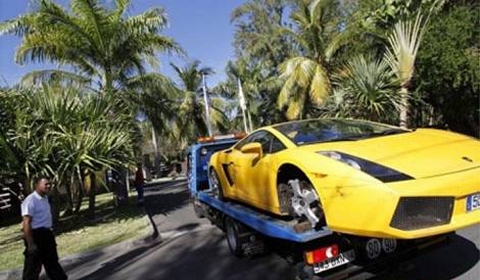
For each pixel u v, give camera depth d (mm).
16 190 12562
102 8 15406
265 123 39219
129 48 16391
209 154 10547
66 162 10844
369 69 11695
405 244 4684
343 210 3943
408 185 3678
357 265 4535
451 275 4930
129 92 17250
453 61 13297
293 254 4855
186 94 37812
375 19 12703
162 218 12062
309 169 4332
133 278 6574
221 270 6277
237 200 6711
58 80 16844
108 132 12094
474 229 6402
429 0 11008
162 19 16312
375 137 4996
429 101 15406
